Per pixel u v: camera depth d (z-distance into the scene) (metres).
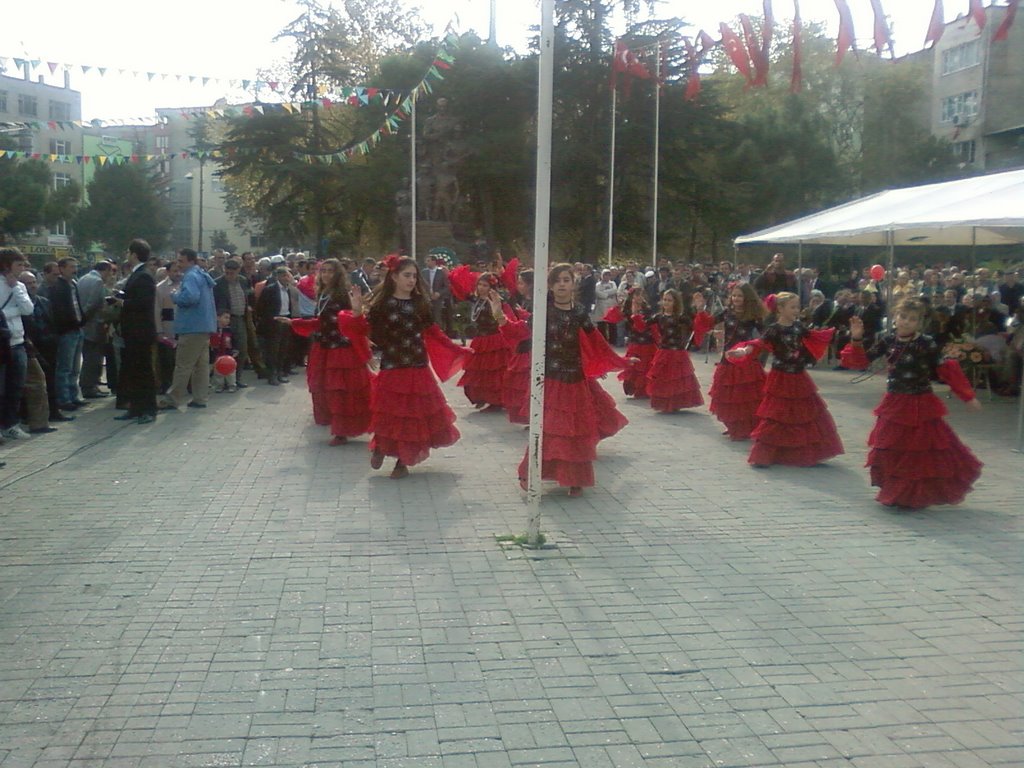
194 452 9.77
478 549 6.50
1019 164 23.86
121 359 12.68
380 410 8.52
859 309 18.34
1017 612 5.42
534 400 6.50
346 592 5.67
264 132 43.72
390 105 37.88
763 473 8.95
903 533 6.94
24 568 6.10
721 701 4.35
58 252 52.06
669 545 6.62
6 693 4.40
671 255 48.69
